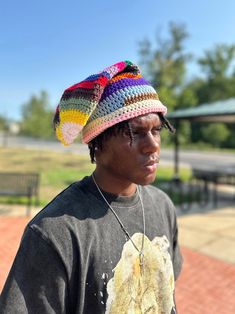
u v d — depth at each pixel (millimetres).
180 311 3680
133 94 1037
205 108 11484
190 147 40688
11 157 20781
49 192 10109
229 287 4246
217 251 5469
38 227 992
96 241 1046
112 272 1061
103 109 1035
